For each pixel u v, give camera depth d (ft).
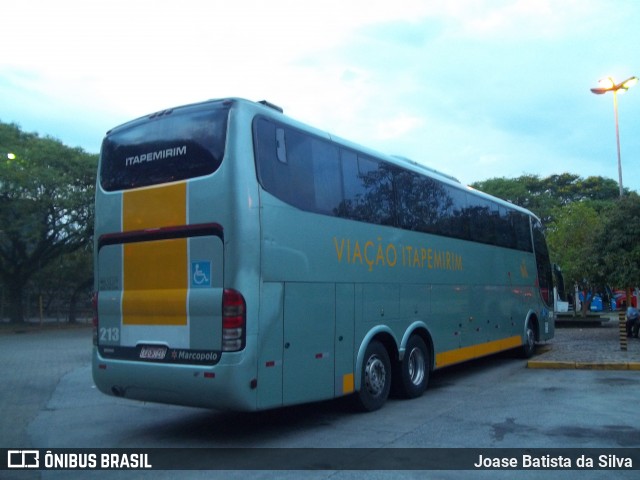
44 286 121.90
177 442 23.75
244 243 21.76
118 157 25.77
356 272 27.63
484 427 25.02
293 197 24.21
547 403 29.89
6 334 92.48
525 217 51.67
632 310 63.98
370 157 29.84
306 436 24.16
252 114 23.07
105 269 25.62
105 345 25.31
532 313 50.34
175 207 23.29
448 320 35.99
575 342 58.59
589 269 61.05
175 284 23.03
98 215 26.17
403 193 32.42
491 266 42.91
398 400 31.55
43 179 88.94
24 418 28.96
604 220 61.41
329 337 25.59
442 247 35.96
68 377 43.45
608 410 27.99
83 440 24.36
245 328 21.50
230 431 25.43
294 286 23.75
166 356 23.04
